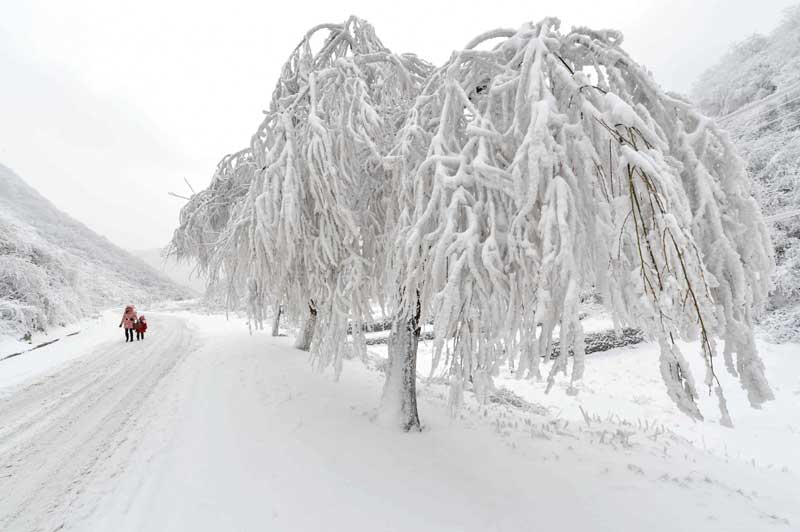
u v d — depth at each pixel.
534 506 3.79
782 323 14.85
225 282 6.44
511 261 3.30
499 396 10.56
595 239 3.10
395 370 5.95
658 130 3.28
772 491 4.89
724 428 10.20
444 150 3.79
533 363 3.17
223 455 4.66
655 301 2.85
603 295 3.13
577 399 12.70
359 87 5.13
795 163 15.35
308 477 4.19
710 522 3.67
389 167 4.50
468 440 5.48
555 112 3.06
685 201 2.93
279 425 5.68
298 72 6.85
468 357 3.83
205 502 3.67
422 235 3.74
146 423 5.86
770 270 3.41
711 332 2.88
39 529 3.33
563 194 2.88
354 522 3.44
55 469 4.43
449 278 3.27
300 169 5.20
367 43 6.78
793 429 9.74
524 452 5.16
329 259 5.42
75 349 13.28
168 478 4.12
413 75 6.13
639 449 5.87
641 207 2.96
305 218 5.45
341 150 4.97
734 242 3.45
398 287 4.55
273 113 5.67
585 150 3.03
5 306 15.88
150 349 13.02
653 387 13.86
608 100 3.05
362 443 5.09
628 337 17.23
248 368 9.66
